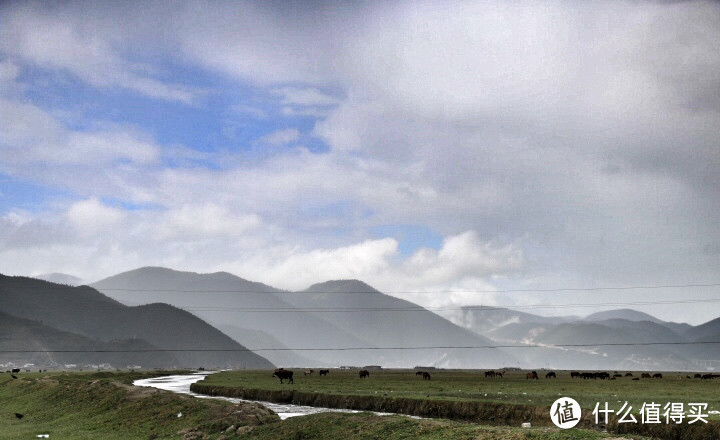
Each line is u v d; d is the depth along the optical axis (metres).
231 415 67.00
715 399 78.31
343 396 93.12
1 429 74.69
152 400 79.31
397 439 53.00
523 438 47.66
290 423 62.53
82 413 81.25
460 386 126.31
